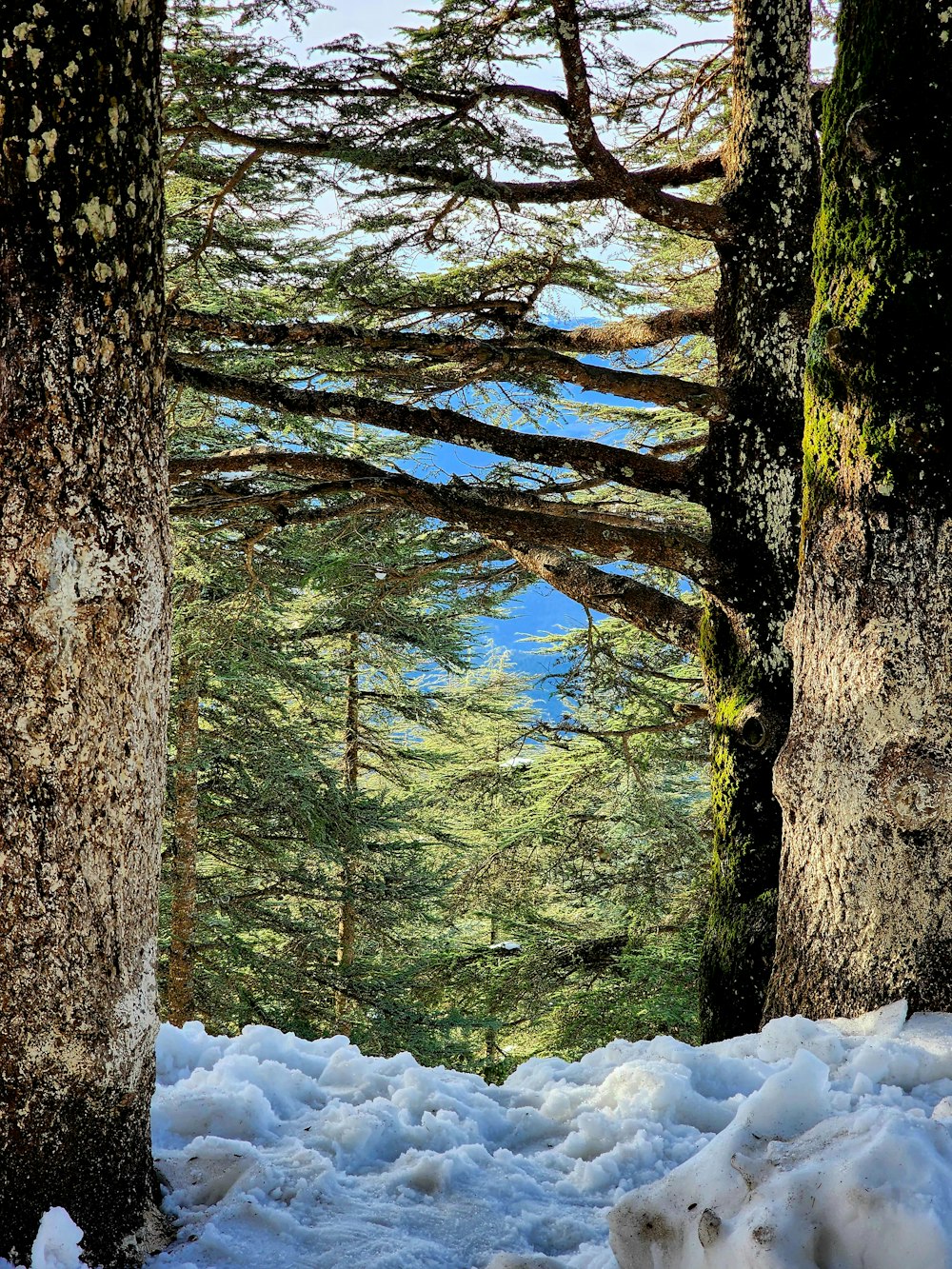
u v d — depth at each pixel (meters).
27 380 2.55
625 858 14.23
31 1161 2.60
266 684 14.74
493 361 6.88
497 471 9.34
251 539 8.20
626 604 7.19
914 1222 2.12
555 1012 14.61
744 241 6.64
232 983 14.73
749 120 6.55
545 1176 3.28
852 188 4.59
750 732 6.35
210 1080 3.74
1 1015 2.57
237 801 15.40
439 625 15.14
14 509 2.55
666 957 13.13
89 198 2.60
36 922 2.60
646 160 8.91
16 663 2.56
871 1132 2.37
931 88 4.37
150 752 2.82
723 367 6.90
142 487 2.75
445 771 18.25
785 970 4.94
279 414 10.03
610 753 13.30
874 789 4.48
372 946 17.69
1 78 2.48
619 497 10.39
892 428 4.44
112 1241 2.71
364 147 6.87
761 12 6.45
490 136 6.64
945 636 4.36
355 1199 3.06
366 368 7.74
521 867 14.66
